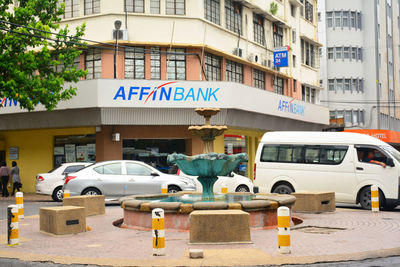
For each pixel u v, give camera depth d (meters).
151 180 17.77
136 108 23.95
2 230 11.45
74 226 10.53
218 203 10.41
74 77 21.19
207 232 8.81
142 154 25.55
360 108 47.84
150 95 23.91
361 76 48.25
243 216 8.84
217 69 27.11
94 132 25.41
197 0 25.73
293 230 10.63
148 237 9.84
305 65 37.88
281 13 34.22
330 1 48.31
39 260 7.75
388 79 53.41
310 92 39.28
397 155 15.96
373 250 8.18
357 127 47.09
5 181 25.47
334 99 47.50
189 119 24.86
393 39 57.25
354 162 15.92
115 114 23.88
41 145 27.31
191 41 25.48
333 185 16.11
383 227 10.93
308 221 11.99
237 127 27.44
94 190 17.45
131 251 8.36
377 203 14.23
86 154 25.69
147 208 10.84
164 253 7.96
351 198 15.85
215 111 13.25
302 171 16.56
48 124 25.50
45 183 20.89
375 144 15.86
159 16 25.20
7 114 26.30
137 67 24.92
